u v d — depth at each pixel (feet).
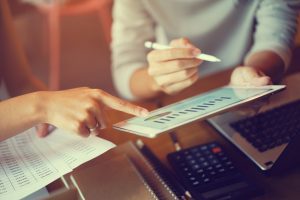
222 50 3.93
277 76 2.76
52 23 6.24
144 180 1.81
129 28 3.83
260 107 2.38
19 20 6.08
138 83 3.18
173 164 2.01
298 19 3.35
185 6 3.79
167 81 2.50
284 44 3.05
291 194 1.77
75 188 1.72
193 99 2.19
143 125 1.78
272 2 3.34
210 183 1.83
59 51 6.35
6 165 2.00
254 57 2.96
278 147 2.01
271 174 1.89
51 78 6.40
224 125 2.29
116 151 2.14
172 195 1.70
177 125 1.60
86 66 6.40
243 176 1.86
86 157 1.88
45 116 2.03
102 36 6.29
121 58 3.69
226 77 3.12
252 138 2.11
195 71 2.45
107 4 6.25
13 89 3.57
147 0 3.78
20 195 1.69
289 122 2.19
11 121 2.04
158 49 2.57
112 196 1.71
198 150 2.10
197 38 3.94
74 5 6.23
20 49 3.81
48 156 2.01
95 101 1.97
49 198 1.65
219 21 3.80
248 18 3.63
